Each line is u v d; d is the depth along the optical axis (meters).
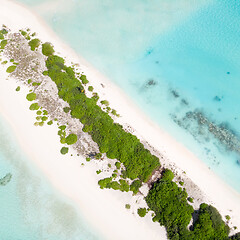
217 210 36.94
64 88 42.47
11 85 44.28
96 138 39.75
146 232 36.44
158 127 42.03
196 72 45.03
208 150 40.72
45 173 39.53
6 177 39.22
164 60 45.84
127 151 38.91
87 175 39.09
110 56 46.19
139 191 37.97
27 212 37.94
